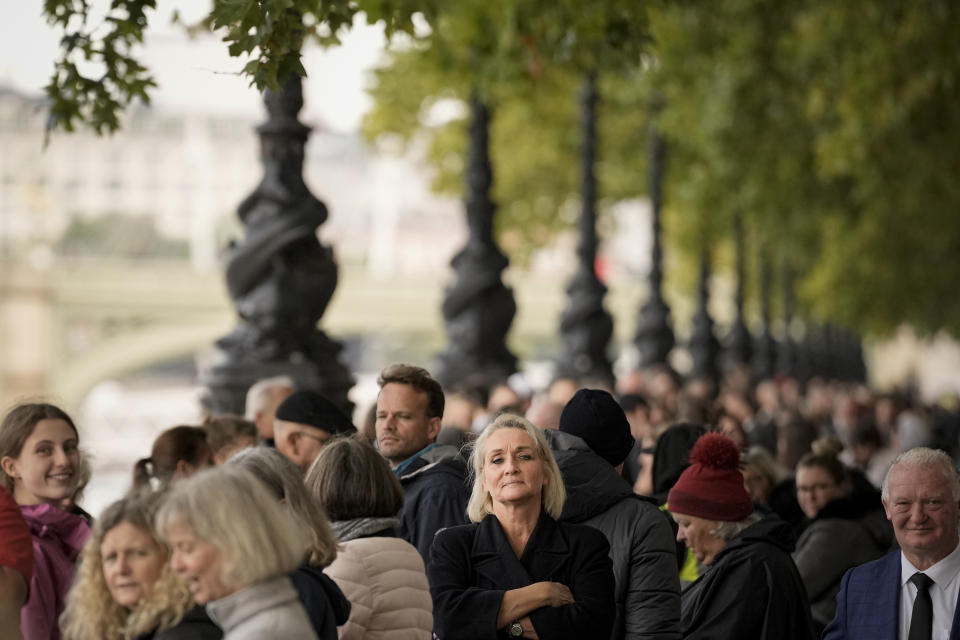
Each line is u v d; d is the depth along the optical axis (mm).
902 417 47531
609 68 28328
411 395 14719
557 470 11906
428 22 20594
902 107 42625
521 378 36281
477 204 36406
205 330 166500
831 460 17109
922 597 11625
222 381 22719
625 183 80375
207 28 16266
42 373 160625
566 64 28812
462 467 14047
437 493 13562
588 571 11602
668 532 12766
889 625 11750
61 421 13141
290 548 8664
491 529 11781
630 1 26125
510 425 11852
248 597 8523
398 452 14695
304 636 8555
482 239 36312
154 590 9281
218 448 16891
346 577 11242
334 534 10938
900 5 39438
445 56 32594
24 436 12961
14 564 10938
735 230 90188
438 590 11641
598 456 13156
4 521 11047
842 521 16562
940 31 39844
